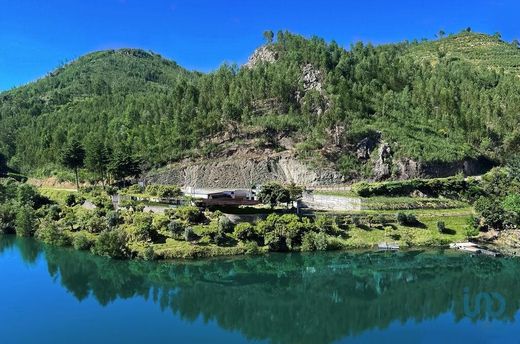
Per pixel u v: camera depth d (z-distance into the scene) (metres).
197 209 110.31
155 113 183.00
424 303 86.62
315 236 108.25
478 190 136.00
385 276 99.69
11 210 129.50
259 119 165.88
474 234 115.25
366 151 153.88
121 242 101.12
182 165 153.88
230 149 156.88
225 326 74.25
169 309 80.56
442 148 154.62
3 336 66.62
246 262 101.81
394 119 169.25
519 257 106.75
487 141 165.62
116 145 158.75
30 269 99.50
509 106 181.62
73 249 107.50
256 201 116.50
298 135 161.50
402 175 147.50
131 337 67.62
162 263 97.56
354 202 127.12
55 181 167.00
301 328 75.12
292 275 99.12
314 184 147.75
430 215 124.00
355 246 110.44
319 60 194.00
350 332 73.69
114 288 89.94
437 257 108.31
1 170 190.62
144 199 125.62
